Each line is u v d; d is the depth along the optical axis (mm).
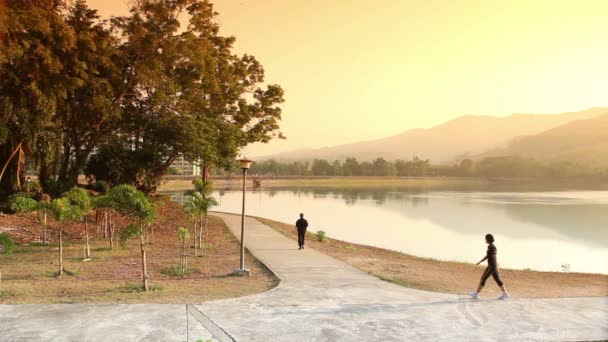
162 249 21875
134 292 12445
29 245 21219
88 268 16625
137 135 38156
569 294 15062
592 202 93000
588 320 10203
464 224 54031
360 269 17312
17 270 15781
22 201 16531
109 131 37125
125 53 32969
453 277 18031
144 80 33781
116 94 34188
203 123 35875
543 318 10328
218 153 38188
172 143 34562
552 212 70625
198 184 26109
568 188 183125
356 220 56406
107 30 32938
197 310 10359
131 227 13586
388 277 15828
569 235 45625
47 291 12422
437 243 38438
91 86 30922
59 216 16062
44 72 27016
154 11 34219
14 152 30578
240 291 12797
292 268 16844
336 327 9391
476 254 33469
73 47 27875
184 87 38594
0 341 8117
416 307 11109
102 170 37625
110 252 20391
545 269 28281
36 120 28078
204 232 28938
